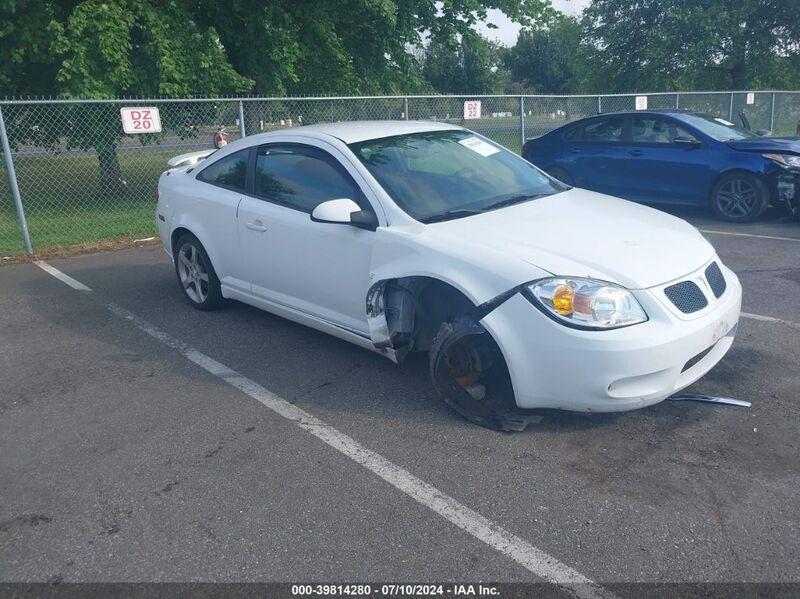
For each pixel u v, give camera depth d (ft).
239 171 17.75
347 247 14.30
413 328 13.66
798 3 67.97
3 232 32.55
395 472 11.25
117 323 19.26
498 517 10.00
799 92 58.90
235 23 44.01
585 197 15.79
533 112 46.11
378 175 14.53
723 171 30.01
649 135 32.89
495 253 12.23
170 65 36.35
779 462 11.05
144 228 32.91
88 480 11.40
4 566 9.40
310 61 48.73
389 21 44.70
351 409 13.48
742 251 24.97
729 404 13.00
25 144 37.68
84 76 34.81
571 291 11.33
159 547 9.66
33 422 13.53
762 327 16.99
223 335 17.93
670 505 10.09
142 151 37.78
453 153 16.19
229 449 12.20
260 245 16.61
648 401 11.55
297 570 9.10
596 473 10.97
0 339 18.33
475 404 12.77
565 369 11.40
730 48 70.85
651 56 70.90
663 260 12.14
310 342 17.13
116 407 14.03
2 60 37.96
